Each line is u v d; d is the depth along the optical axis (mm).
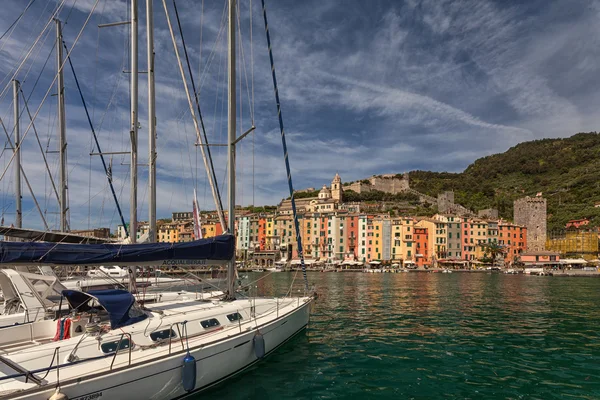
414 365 15508
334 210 130000
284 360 15461
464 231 116438
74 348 9648
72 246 11148
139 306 12523
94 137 23453
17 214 27422
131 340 10328
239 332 12922
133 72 16984
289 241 121688
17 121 26969
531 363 15922
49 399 7914
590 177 178750
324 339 19672
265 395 12023
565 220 144875
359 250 115562
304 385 13016
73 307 11734
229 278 15500
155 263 12695
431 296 41375
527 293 45531
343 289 50000
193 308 13961
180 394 10633
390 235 114375
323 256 117938
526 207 132750
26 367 8812
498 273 97250
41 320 11633
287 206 160750
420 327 23094
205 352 11266
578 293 45844
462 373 14602
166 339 11359
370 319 25906
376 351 17469
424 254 114438
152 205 17312
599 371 14945
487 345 18797
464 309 31188
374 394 12484
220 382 12062
